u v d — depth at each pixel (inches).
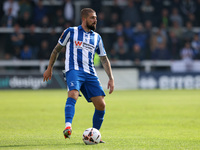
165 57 3476.9
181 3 3720.5
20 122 1252.5
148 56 3479.3
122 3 3671.3
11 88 3093.0
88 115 1465.3
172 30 3582.7
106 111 1614.2
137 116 1435.8
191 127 1133.1
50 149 721.6
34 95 2508.6
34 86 3120.1
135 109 1690.5
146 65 3447.3
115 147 753.0
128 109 1691.7
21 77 3105.3
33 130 1063.0
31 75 3117.6
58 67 3201.3
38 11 3462.1
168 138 906.7
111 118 1376.7
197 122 1254.3
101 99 815.1
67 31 820.0
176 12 3663.9
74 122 1264.8
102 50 845.8
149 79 3265.3
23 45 3393.2
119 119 1346.0
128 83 3235.7
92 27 821.2
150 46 3481.8
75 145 779.4
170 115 1464.1
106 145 780.6
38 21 3452.3
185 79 3297.2
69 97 783.7
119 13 3614.7
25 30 3408.0
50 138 900.6
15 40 3339.1
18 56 3346.5
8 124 1200.2
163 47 3494.1
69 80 796.0
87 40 816.9
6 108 1720.0
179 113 1533.0
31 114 1491.1
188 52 3521.2
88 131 790.5
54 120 1307.8
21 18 3425.2
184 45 3587.6
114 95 2536.9
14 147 753.6
